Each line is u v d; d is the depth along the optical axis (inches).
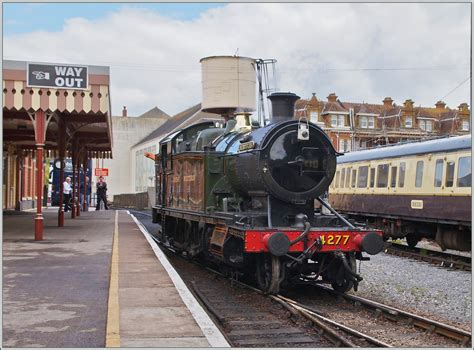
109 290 334.6
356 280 389.4
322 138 411.5
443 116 2546.8
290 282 411.8
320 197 428.5
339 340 277.0
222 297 394.3
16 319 268.8
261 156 394.6
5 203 1107.3
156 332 245.6
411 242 784.3
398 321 329.7
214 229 438.0
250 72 639.8
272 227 382.0
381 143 2447.1
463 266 560.4
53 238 631.2
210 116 1914.4
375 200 784.9
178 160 565.9
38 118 587.5
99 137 1018.7
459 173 606.5
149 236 660.7
